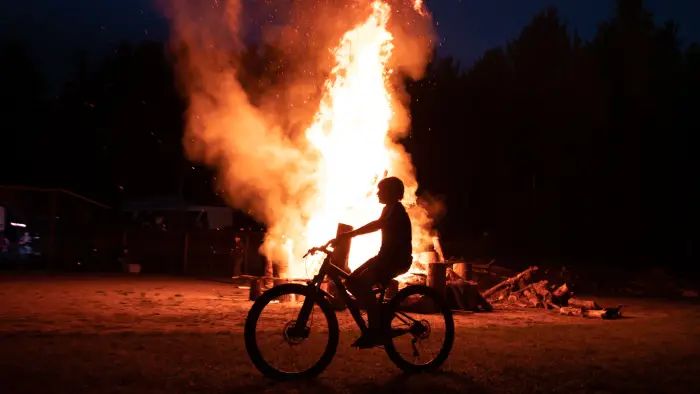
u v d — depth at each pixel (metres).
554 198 31.94
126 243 25.44
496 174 32.03
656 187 31.20
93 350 6.68
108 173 33.91
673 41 32.53
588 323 10.45
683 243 31.20
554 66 32.19
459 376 5.86
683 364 6.64
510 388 5.47
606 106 30.84
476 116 31.50
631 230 31.50
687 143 31.16
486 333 8.63
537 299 13.12
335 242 5.97
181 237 25.16
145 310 10.94
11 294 13.35
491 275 16.47
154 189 33.75
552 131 31.19
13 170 33.88
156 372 5.71
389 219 6.01
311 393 5.21
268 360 6.31
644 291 18.88
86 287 15.77
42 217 28.28
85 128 34.09
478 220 32.81
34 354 6.41
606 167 31.05
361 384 5.50
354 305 5.99
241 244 21.31
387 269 5.96
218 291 15.42
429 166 31.39
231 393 5.13
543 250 32.34
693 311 13.28
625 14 31.38
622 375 6.01
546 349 7.39
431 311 6.99
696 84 31.17
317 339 7.53
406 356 6.59
